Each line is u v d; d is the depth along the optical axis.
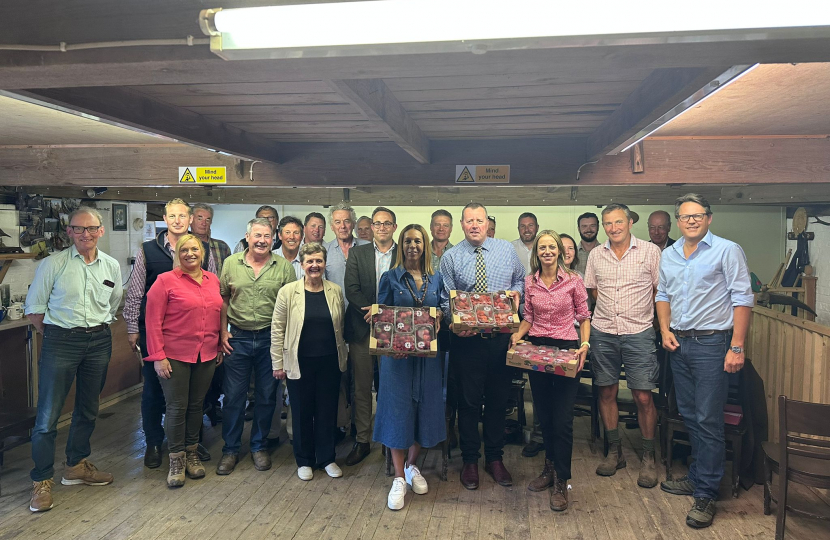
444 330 3.75
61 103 2.40
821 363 3.37
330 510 3.31
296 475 3.81
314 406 3.78
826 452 3.07
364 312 3.94
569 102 3.00
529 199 6.85
